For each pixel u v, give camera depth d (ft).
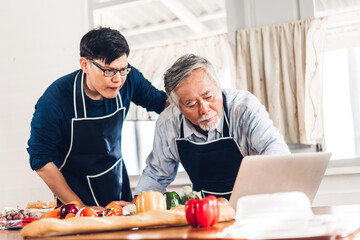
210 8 13.30
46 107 7.45
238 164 6.97
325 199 11.33
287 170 4.03
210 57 12.90
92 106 7.61
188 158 7.18
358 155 11.72
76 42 13.78
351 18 11.91
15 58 14.03
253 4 12.57
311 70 11.62
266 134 6.52
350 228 3.14
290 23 11.97
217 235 2.95
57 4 13.94
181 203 4.99
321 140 11.76
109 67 6.77
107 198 8.16
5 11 14.17
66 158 7.91
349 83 11.86
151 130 13.51
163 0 13.62
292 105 11.76
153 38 13.94
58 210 4.90
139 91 7.97
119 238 3.13
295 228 2.89
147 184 7.31
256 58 12.12
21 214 5.84
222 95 6.86
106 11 14.24
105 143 7.86
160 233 3.32
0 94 14.02
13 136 13.82
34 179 13.48
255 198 3.14
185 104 6.56
